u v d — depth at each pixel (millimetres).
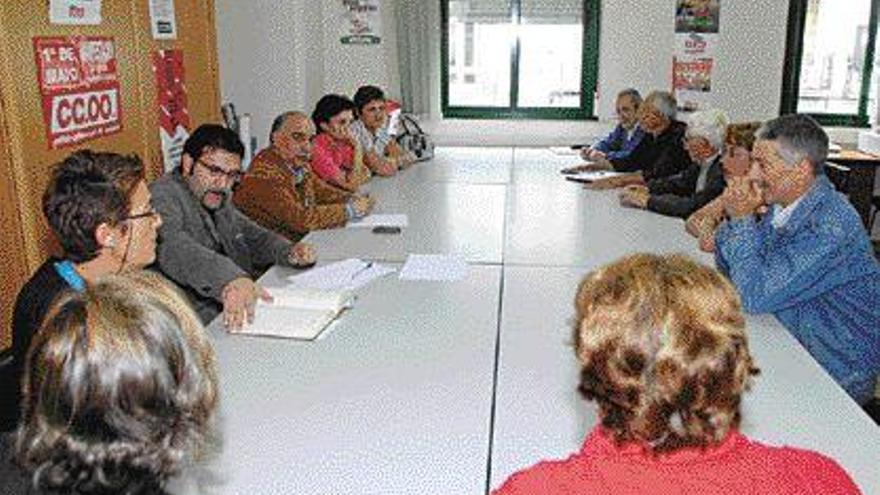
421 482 1301
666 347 756
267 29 4812
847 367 2096
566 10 6234
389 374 1735
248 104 4891
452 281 2424
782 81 5973
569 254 2758
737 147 2709
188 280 2227
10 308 2318
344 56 6090
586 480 793
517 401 1597
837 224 2061
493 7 6270
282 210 3145
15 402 1258
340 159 3971
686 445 766
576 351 835
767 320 2076
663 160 4148
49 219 1619
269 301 2148
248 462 1359
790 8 5836
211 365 808
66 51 2562
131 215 1645
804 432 1456
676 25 5766
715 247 2385
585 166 4645
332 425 1498
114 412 700
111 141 2895
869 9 5863
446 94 6445
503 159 5043
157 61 3295
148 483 735
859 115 6055
